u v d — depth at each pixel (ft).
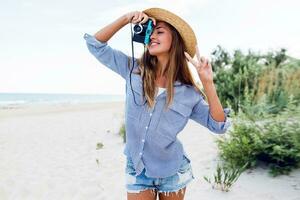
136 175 7.39
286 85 24.52
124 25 7.23
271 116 17.25
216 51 34.58
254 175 14.14
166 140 7.04
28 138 29.40
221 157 16.69
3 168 19.43
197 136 22.86
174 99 6.87
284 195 12.09
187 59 7.03
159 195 7.89
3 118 51.21
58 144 25.99
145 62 7.23
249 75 29.91
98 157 20.74
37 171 18.49
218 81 31.73
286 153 13.92
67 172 17.95
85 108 75.87
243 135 15.40
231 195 12.62
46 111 65.62
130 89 7.14
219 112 6.84
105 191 14.61
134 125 7.09
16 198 14.55
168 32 7.00
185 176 7.66
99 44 7.28
